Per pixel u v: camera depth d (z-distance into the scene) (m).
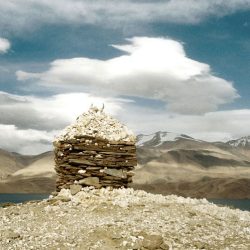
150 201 22.38
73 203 21.84
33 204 22.41
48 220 19.34
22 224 18.66
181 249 15.86
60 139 24.88
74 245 15.75
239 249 16.33
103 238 16.47
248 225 19.72
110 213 20.14
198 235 17.44
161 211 20.44
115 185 24.02
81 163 24.12
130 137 24.94
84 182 23.61
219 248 16.36
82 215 19.98
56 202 22.12
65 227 17.98
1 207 22.27
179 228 17.92
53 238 16.47
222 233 17.98
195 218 19.86
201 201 24.03
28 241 16.17
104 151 24.41
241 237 17.78
